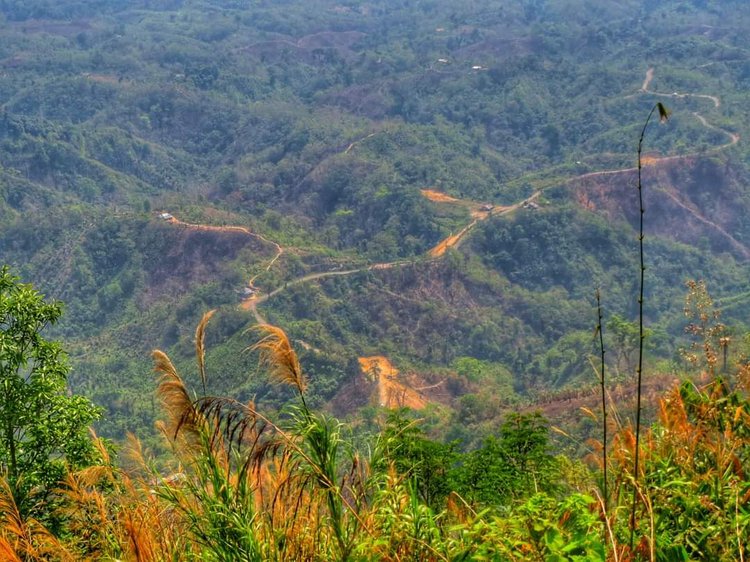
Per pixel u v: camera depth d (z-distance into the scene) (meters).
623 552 4.72
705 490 5.39
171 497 6.34
